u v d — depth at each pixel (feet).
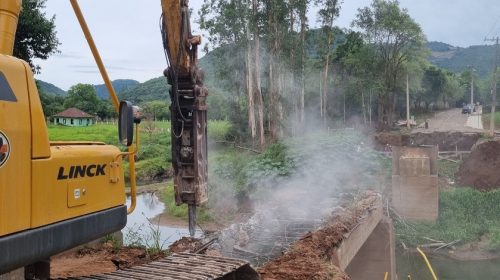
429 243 105.19
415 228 108.88
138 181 165.68
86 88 310.24
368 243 77.66
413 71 208.23
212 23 149.28
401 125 219.61
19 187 14.38
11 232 14.07
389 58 192.75
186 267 20.58
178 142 28.09
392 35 186.91
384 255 76.84
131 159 20.30
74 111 259.60
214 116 206.69
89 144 18.75
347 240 55.47
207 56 164.66
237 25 146.20
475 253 102.17
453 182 134.41
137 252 32.94
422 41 190.19
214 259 22.15
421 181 111.24
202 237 47.32
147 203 127.03
